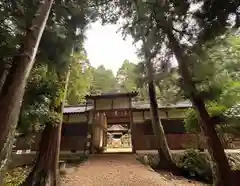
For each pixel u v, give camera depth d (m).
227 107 7.00
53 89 8.05
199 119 6.79
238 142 13.07
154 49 8.65
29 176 7.23
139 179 8.30
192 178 9.53
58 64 8.34
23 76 4.07
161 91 9.93
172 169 10.57
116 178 8.41
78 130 15.46
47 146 7.89
